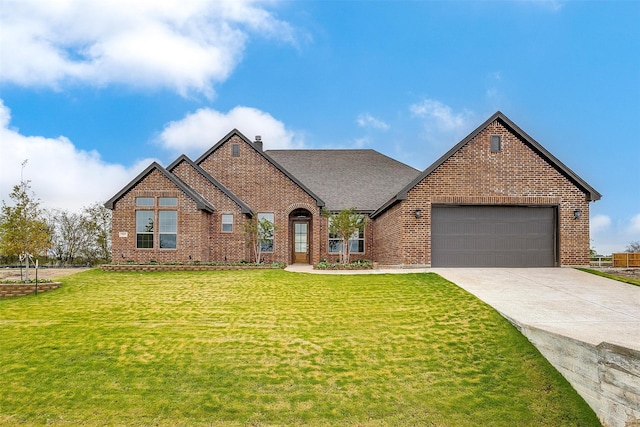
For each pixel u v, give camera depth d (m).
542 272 16.05
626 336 7.77
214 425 6.39
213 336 9.43
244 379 7.56
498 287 13.03
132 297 13.00
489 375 7.72
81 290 14.07
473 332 9.37
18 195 15.47
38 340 9.34
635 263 19.66
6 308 11.98
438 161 17.55
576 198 17.64
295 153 28.83
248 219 21.92
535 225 17.66
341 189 25.03
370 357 8.37
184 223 19.89
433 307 11.12
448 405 6.91
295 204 22.94
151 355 8.48
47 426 6.38
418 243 17.30
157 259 19.81
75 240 28.28
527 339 8.84
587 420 6.68
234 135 23.56
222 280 15.35
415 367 7.99
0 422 6.46
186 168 22.03
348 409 6.77
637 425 6.08
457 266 17.39
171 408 6.77
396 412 6.73
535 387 7.39
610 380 6.56
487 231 17.55
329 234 23.59
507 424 6.52
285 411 6.71
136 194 20.03
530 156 17.72
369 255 23.53
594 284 13.56
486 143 17.72
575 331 8.10
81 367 8.02
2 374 7.80
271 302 12.08
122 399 7.01
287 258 22.67
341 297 12.38
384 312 10.88
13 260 26.12
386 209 20.25
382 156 28.62
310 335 9.44
